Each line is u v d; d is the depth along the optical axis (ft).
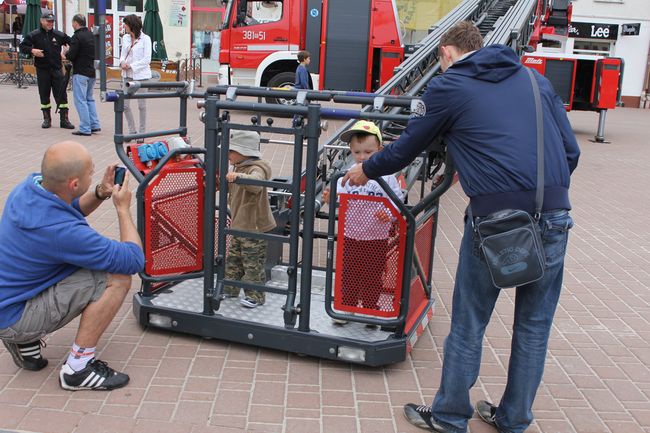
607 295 17.74
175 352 13.08
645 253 21.65
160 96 14.28
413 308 14.08
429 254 14.66
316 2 50.08
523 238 9.20
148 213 13.39
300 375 12.45
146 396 11.40
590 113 73.36
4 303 10.89
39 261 10.89
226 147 12.59
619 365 13.69
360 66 50.98
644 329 15.58
